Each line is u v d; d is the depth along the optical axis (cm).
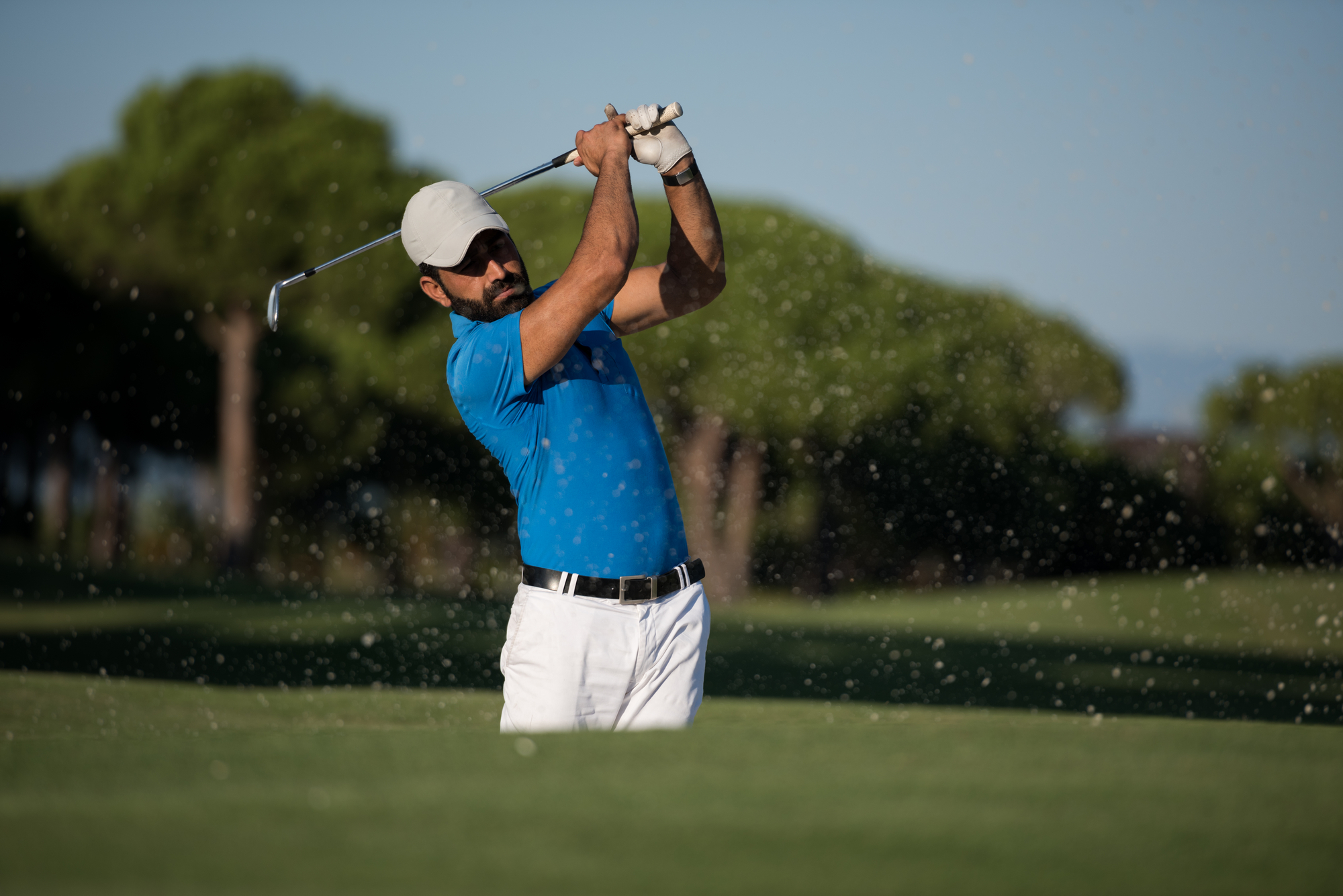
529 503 773
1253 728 629
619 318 861
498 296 788
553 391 762
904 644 2441
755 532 6347
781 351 6069
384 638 2372
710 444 6278
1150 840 418
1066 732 602
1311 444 4678
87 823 432
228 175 5928
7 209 6188
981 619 2984
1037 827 435
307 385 6450
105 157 6088
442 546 6925
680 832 425
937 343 5988
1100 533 5559
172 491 7994
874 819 439
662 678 777
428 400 6456
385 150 6247
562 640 754
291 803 458
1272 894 373
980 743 581
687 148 841
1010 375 5881
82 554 7444
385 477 6788
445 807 452
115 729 1244
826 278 6200
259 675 1875
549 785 483
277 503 6862
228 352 6200
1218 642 2564
